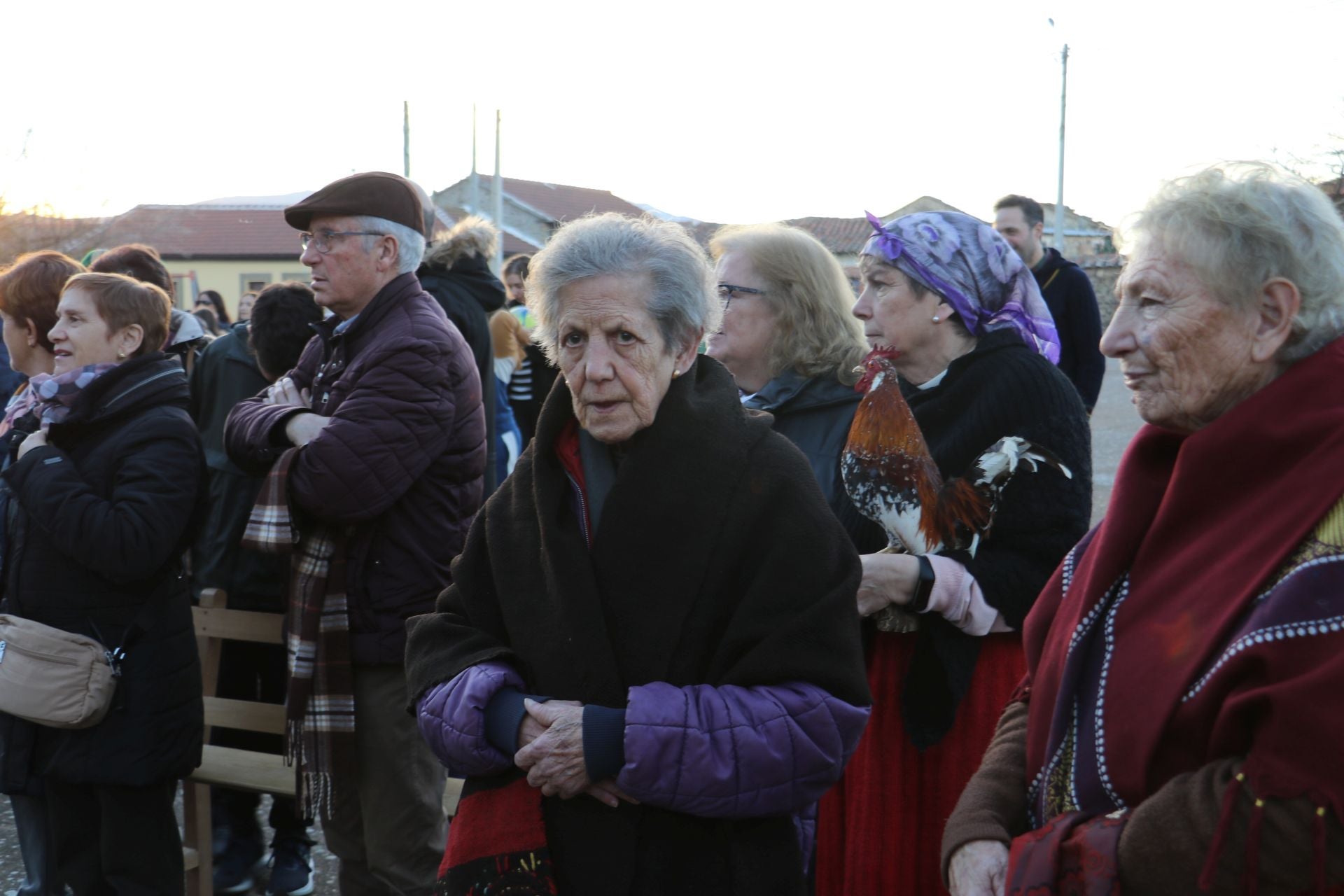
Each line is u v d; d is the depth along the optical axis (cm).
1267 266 139
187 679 292
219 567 364
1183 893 132
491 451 448
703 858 168
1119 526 152
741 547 170
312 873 379
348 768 277
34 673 273
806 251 256
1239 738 132
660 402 173
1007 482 211
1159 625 143
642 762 158
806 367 254
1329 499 131
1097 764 146
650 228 175
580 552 171
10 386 561
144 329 296
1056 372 219
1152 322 146
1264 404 139
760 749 161
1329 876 123
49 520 273
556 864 167
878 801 214
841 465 229
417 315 291
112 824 288
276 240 4050
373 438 271
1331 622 126
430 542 284
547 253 173
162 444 285
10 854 398
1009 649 213
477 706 171
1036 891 141
